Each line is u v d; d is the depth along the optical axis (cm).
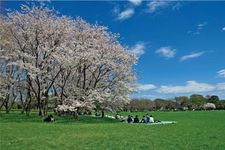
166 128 4288
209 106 19788
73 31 6688
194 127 4506
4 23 6391
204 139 3000
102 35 6775
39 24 6269
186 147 2495
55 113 7100
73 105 6128
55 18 6588
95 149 2375
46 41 6394
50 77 6525
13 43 6475
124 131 3766
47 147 2434
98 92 6369
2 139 2814
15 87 6894
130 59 6706
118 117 7100
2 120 5750
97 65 6525
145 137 3123
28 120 5825
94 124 5047
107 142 2728
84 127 4238
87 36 6719
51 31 6362
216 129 4159
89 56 6147
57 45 6475
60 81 6706
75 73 6719
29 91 6925
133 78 6812
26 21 6356
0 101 8256
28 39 6334
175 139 2984
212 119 7188
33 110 10575
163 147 2494
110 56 6512
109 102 6731
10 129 3619
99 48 6525
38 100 6488
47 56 6303
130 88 6694
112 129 4016
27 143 2605
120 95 6594
